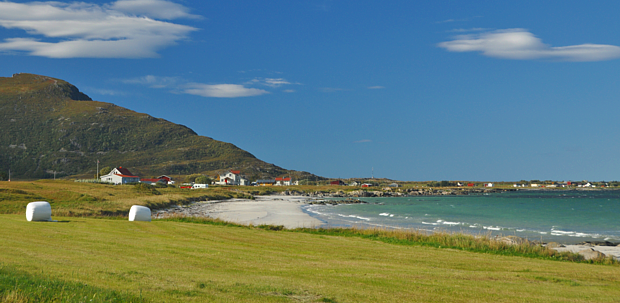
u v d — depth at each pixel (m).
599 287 16.41
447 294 13.88
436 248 28.38
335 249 25.73
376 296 13.11
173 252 20.75
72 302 9.76
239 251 22.58
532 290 15.18
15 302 9.28
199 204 93.19
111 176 152.75
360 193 188.38
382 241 31.28
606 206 112.25
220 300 11.36
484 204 122.75
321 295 12.81
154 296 11.17
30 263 14.77
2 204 54.62
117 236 25.84
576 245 38.31
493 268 20.56
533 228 56.09
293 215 68.06
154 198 80.75
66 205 55.97
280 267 18.23
